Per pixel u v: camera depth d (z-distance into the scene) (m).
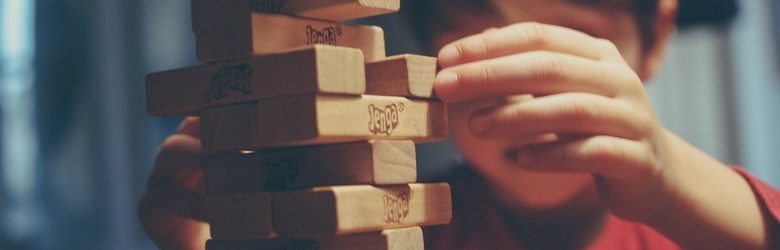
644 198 0.52
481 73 0.47
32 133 1.59
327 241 0.45
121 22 1.62
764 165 1.77
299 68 0.43
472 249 0.69
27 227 1.57
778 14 1.73
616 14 0.68
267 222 0.45
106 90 1.62
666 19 0.73
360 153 0.45
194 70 0.47
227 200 0.46
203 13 0.46
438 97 0.48
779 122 1.82
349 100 0.44
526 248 0.69
